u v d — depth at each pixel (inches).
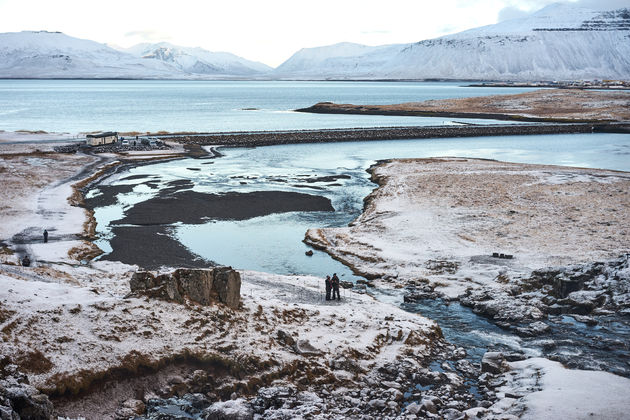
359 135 5393.7
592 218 2194.9
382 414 817.5
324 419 778.8
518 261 1694.1
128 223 2242.9
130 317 967.6
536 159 4119.1
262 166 3759.8
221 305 1074.7
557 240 1905.8
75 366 815.1
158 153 4173.2
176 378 871.7
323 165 3841.0
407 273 1644.9
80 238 1974.7
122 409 785.6
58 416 721.6
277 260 1815.9
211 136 5093.5
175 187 2977.4
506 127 6102.4
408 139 5521.7
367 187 3080.7
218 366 919.0
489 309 1341.0
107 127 6333.7
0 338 813.2
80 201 2591.0
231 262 1779.0
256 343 991.0
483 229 2063.2
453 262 1708.9
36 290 1046.4
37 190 2723.9
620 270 1460.4
